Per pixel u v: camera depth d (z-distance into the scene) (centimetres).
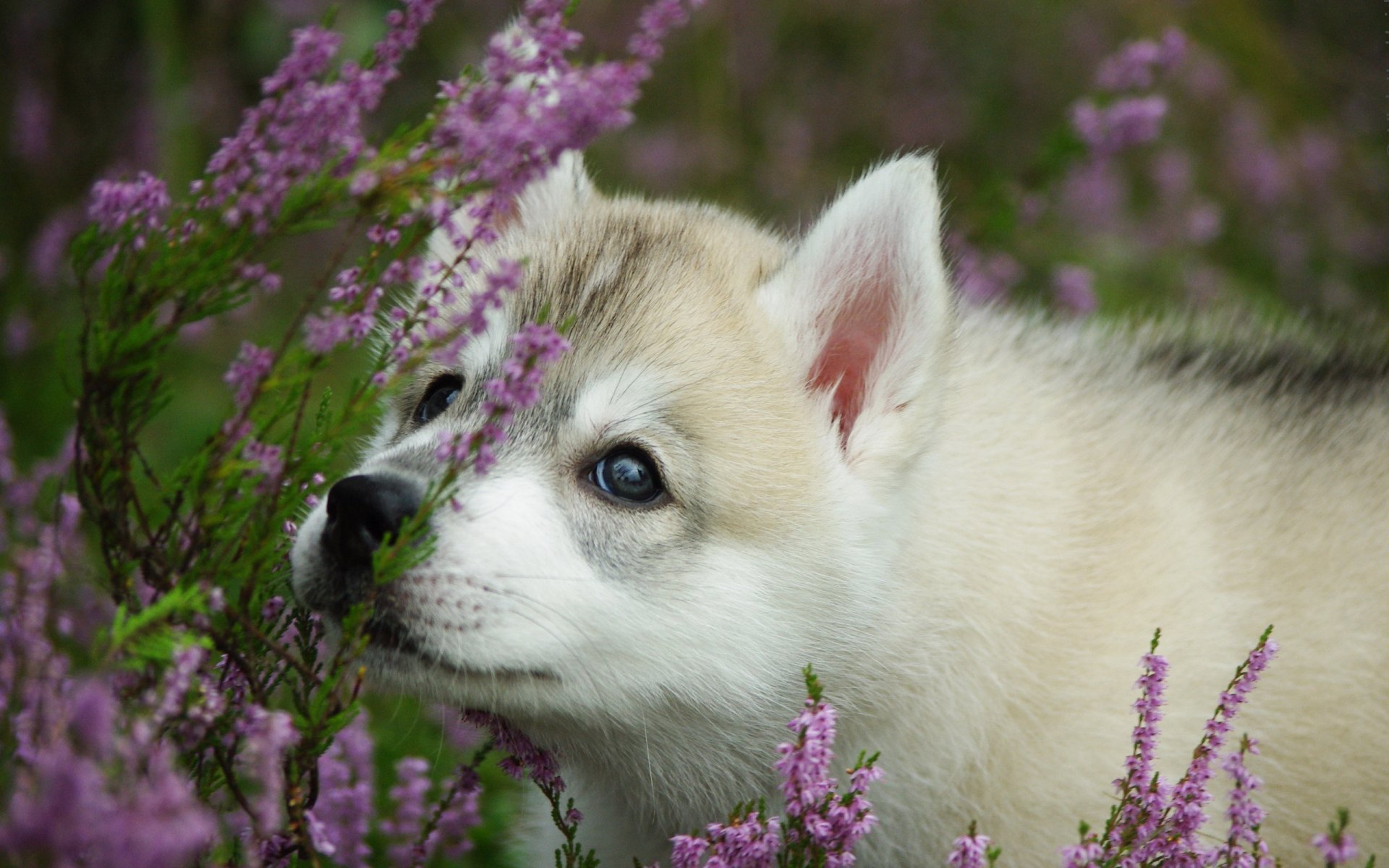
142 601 417
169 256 392
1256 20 1255
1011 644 527
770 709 502
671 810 534
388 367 464
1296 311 1069
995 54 1235
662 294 509
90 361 407
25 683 395
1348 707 553
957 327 550
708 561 484
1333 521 582
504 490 460
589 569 465
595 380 484
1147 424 606
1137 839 434
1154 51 840
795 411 509
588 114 393
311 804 408
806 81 1212
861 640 512
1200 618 542
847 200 518
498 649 445
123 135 997
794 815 422
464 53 1045
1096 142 822
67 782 291
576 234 549
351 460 577
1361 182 1177
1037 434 571
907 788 528
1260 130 1181
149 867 299
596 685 473
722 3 1123
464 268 532
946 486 536
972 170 1145
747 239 571
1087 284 895
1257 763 540
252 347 394
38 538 568
